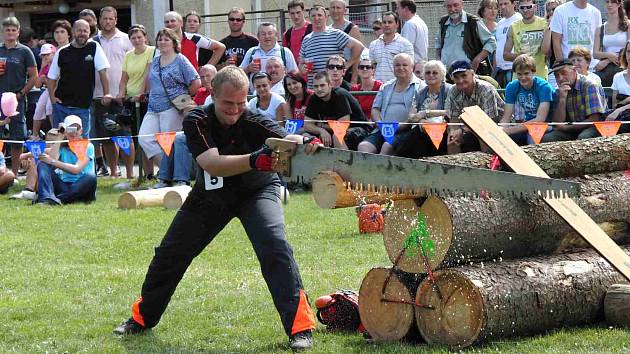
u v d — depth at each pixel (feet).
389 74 63.93
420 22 66.49
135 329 30.07
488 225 27.63
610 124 48.52
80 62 65.16
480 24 62.75
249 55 64.39
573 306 28.66
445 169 23.89
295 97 57.93
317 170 25.40
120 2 96.22
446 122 51.57
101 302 34.12
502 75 62.85
